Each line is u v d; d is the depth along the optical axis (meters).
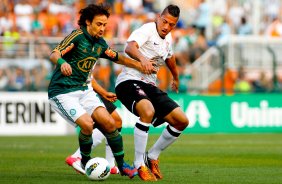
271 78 68.50
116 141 26.50
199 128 65.81
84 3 75.75
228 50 68.38
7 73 61.66
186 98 65.44
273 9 82.88
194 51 69.06
